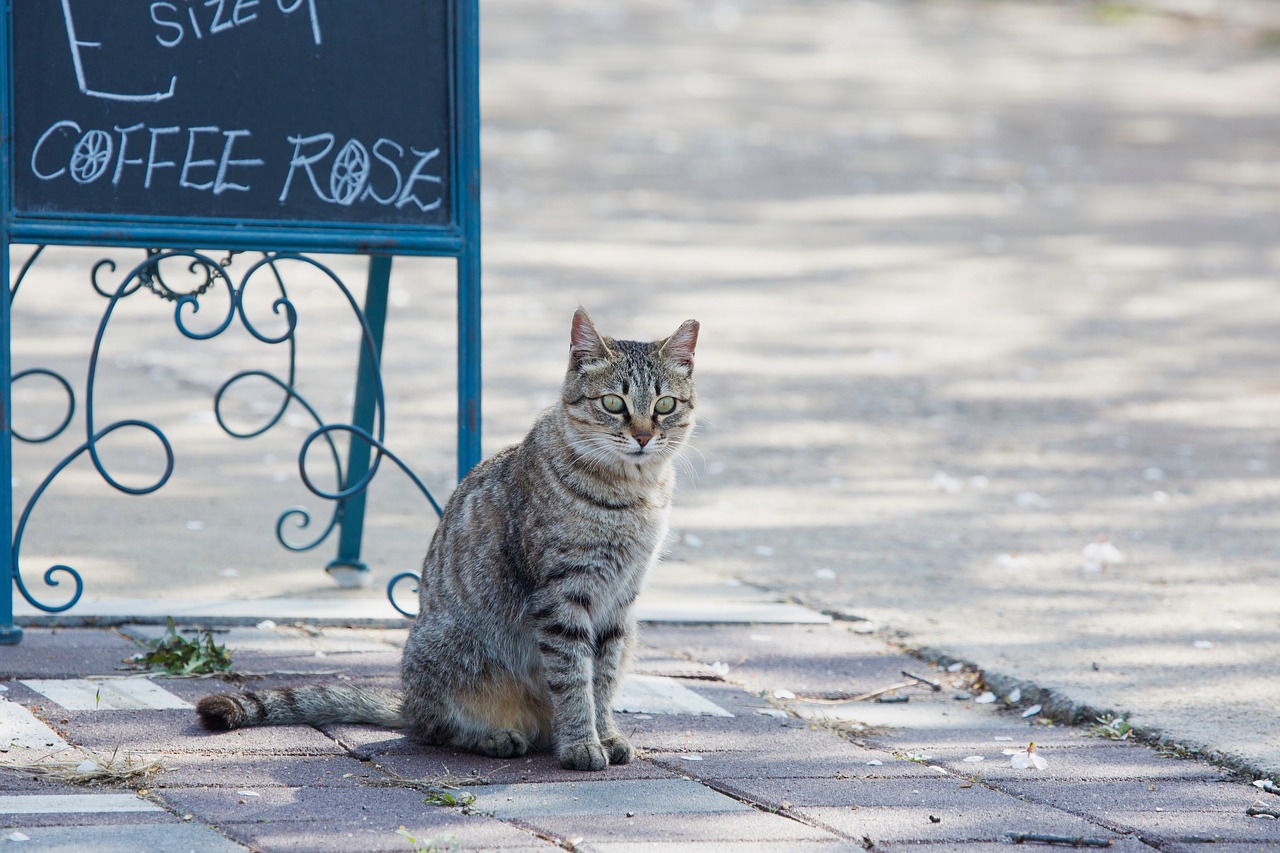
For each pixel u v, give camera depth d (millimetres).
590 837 5270
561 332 16609
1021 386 15469
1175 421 14281
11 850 4879
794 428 13617
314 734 6406
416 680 6438
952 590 9289
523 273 19594
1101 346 17328
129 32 7242
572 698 6266
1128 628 8492
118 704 6590
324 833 5188
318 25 7453
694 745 6543
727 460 12531
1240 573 9703
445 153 7633
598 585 6363
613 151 28766
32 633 7594
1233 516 11211
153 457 11391
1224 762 6410
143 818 5254
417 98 7582
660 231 22781
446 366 14945
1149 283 20703
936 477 12188
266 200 7410
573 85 35094
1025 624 8586
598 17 44344
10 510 7285
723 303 18594
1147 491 11914
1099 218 25219
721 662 7914
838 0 49844
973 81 38500
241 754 6066
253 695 6406
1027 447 13258
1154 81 39688
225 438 12031
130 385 13492
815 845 5270
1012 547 10320
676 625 8531
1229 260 22266
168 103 7285
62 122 7156
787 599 9078
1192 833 5547
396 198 7570
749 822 5508
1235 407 14852
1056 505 11477
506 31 41562
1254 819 5734
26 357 14258
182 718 6461
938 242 22938
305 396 13469
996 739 6832
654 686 7387
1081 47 43969
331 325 16516
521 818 5477
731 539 10398
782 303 18797
